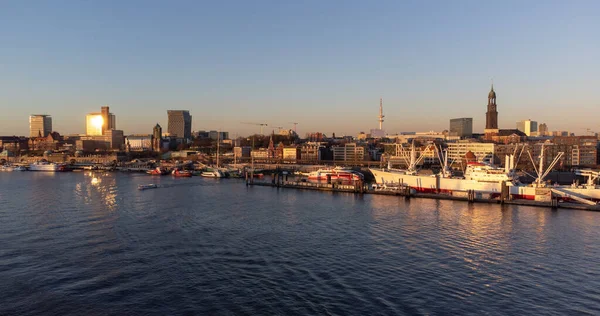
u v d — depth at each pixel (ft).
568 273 286.87
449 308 235.61
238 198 636.89
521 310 233.76
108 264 305.73
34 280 276.00
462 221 444.96
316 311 232.12
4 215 477.77
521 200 564.71
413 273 286.46
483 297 249.55
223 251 335.67
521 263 306.35
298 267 298.35
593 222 437.99
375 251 334.85
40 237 377.30
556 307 237.45
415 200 607.37
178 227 417.69
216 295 252.83
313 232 397.19
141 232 396.78
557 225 424.46
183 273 287.69
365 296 250.57
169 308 237.25
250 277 280.10
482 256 321.93
